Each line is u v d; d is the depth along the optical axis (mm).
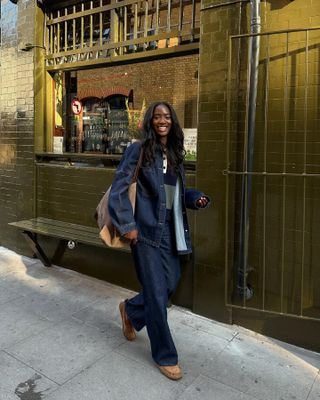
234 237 3248
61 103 4789
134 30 4004
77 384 2553
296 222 2988
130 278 4023
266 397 2463
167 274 2697
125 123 4219
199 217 3367
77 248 4453
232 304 3301
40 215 4824
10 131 5039
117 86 4266
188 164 3545
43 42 4734
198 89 3299
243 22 3053
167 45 3750
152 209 2594
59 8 4688
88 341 3062
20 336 3125
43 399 2404
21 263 4797
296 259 3010
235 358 2869
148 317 2615
